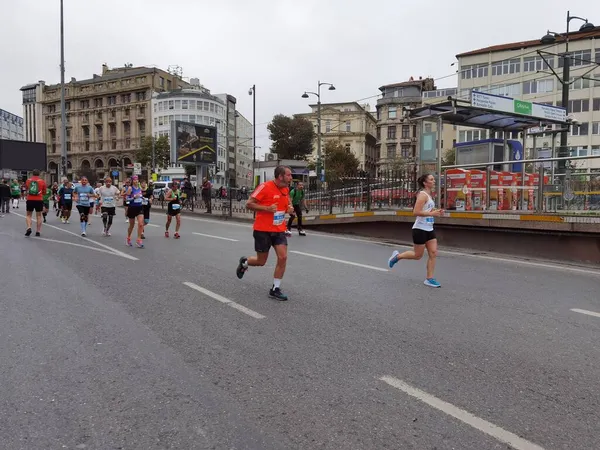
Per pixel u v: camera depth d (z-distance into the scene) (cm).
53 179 10075
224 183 9512
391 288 704
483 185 1185
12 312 559
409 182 1391
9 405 331
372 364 407
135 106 9144
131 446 281
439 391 355
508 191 1134
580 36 4881
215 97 9119
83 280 741
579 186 994
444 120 1435
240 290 682
